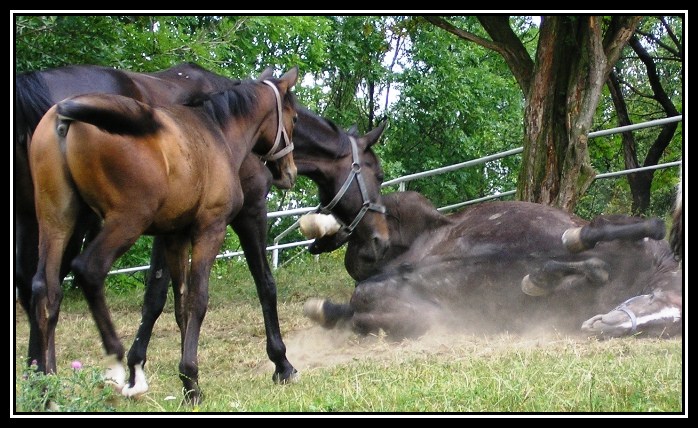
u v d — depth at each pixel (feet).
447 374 21.20
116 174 18.35
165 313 40.06
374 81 92.43
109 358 19.11
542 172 42.04
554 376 19.94
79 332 33.63
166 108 20.83
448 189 91.86
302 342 29.91
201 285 20.53
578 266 25.62
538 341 25.17
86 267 18.35
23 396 17.47
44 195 18.56
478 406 18.25
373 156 30.78
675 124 56.13
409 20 49.52
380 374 21.81
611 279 26.09
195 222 20.62
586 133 40.55
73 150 18.19
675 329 24.38
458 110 91.91
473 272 27.63
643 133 69.56
